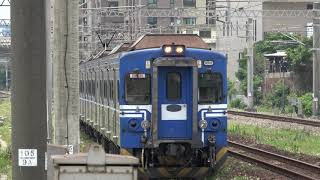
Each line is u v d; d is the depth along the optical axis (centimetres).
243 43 15300
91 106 4475
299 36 12262
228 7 8769
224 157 2795
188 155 2769
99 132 3928
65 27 2416
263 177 2947
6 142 5388
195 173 2789
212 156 2758
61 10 2414
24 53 1277
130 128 2744
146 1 17562
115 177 1170
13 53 1283
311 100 9344
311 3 15012
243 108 11838
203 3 18800
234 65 15588
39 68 1283
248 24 9919
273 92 11419
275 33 14100
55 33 2434
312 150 4366
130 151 2755
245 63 13700
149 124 2741
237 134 5700
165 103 2741
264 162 3356
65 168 1163
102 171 1168
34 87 1280
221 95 2773
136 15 8594
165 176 2777
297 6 15000
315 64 8400
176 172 2777
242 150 4325
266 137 5347
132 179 1173
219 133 2766
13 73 1282
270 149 4409
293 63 11369
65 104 2430
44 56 1290
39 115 1286
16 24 1277
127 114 2744
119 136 2816
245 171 3180
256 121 7519
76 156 1173
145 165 2764
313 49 8350
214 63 2761
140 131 2744
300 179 2833
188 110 2753
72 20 2422
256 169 3247
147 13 8406
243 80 13388
